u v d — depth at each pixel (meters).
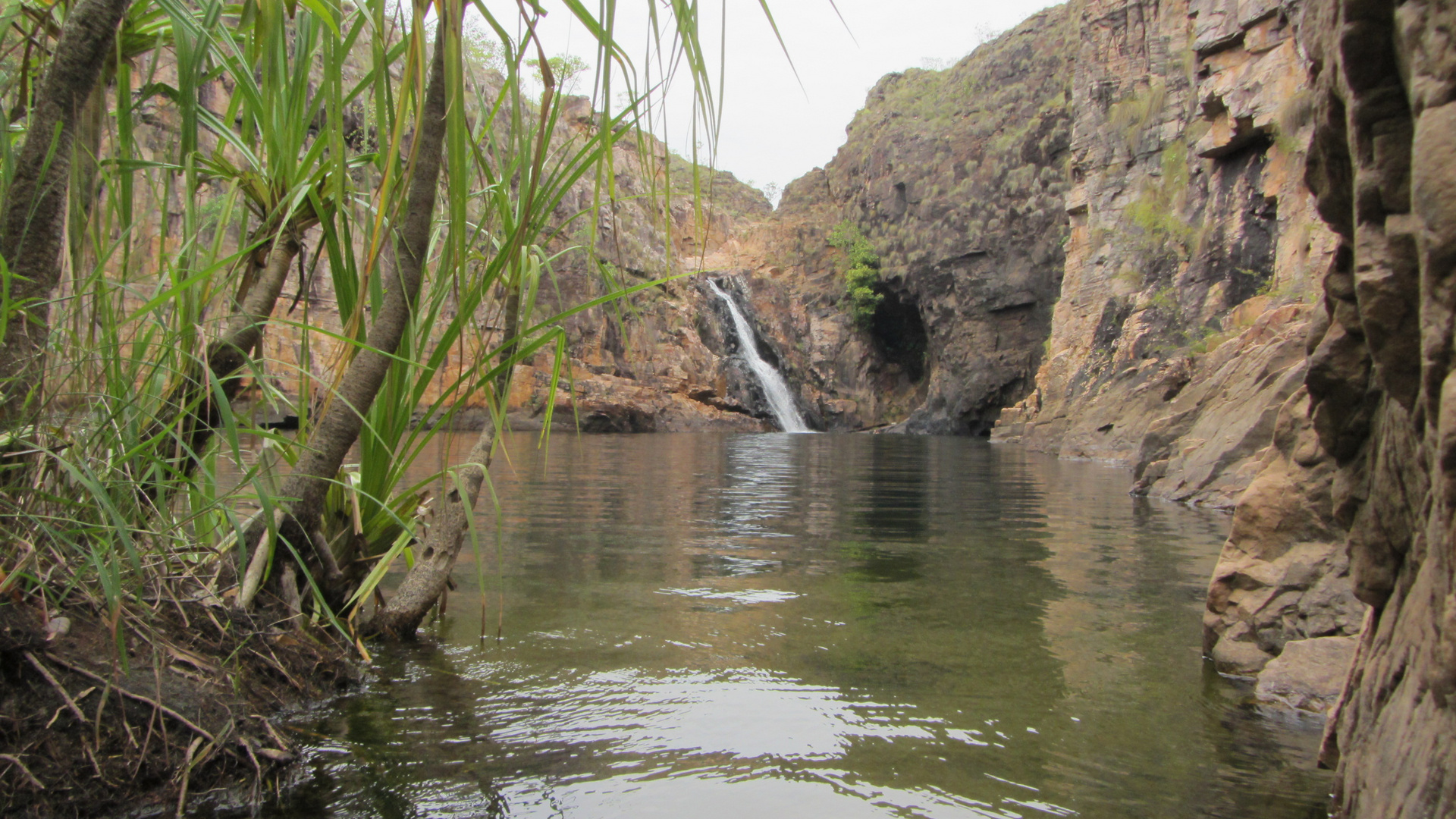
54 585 1.80
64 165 1.87
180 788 1.63
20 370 1.75
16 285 1.81
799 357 37.69
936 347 33.97
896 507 7.43
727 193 54.25
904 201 35.59
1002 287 30.66
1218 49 17.81
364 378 2.48
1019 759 1.90
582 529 5.71
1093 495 8.62
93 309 1.87
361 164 2.41
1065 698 2.34
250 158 2.29
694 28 1.55
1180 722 2.16
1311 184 1.59
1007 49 35.25
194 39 2.14
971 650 2.82
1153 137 21.41
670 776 1.79
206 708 1.81
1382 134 1.13
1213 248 17.91
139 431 2.00
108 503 1.62
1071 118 28.78
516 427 23.69
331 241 2.40
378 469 2.83
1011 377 30.14
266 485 2.44
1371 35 1.09
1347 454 1.68
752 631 3.04
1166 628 3.15
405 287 2.39
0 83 2.04
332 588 2.70
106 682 1.70
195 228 2.04
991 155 31.77
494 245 2.75
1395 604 1.56
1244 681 2.51
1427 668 1.22
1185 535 5.66
